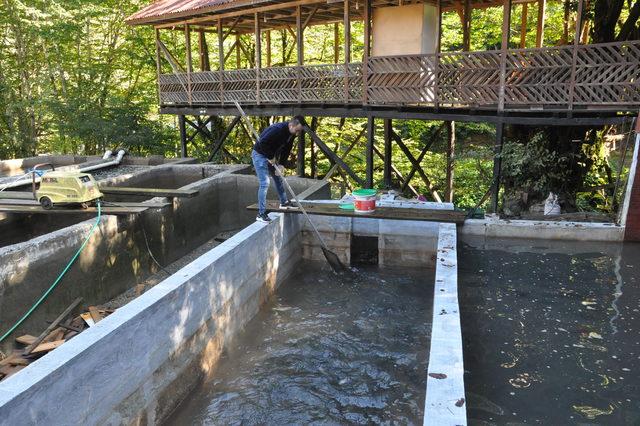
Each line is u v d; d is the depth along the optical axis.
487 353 4.31
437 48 9.62
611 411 3.54
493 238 7.32
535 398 3.70
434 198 12.85
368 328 5.89
